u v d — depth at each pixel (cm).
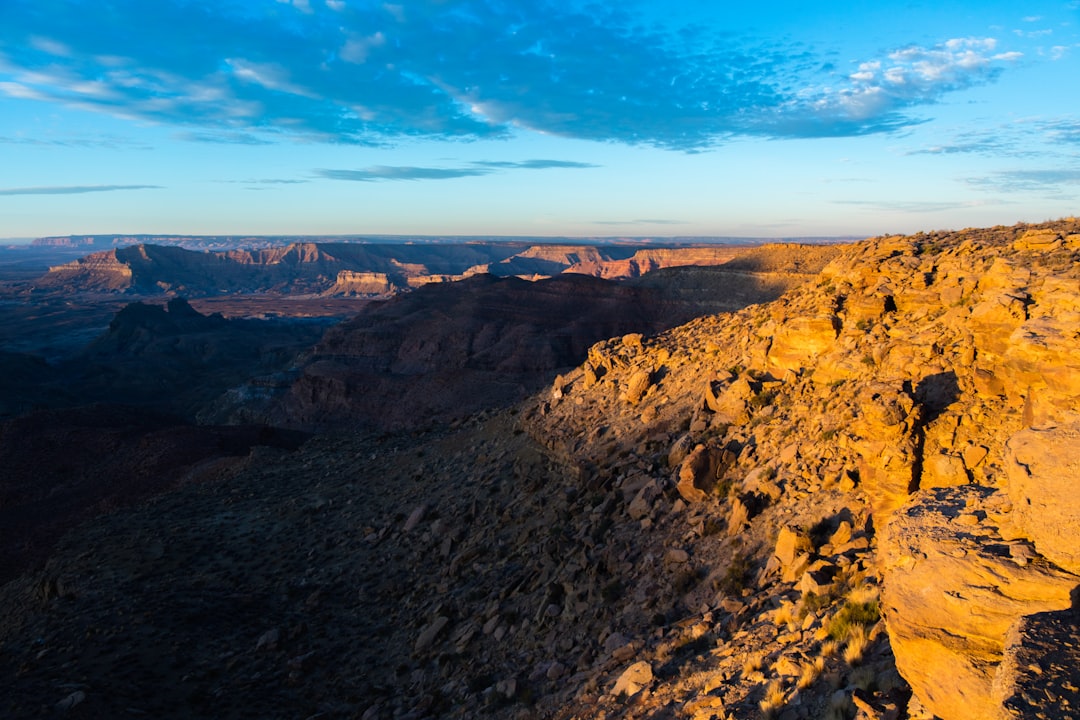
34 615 3180
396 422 14450
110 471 8431
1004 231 2672
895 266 2462
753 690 1225
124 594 3197
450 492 3794
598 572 2212
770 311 3209
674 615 1792
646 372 3425
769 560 1697
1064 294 1600
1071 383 1280
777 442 2169
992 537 852
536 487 3241
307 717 2223
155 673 2450
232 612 3005
